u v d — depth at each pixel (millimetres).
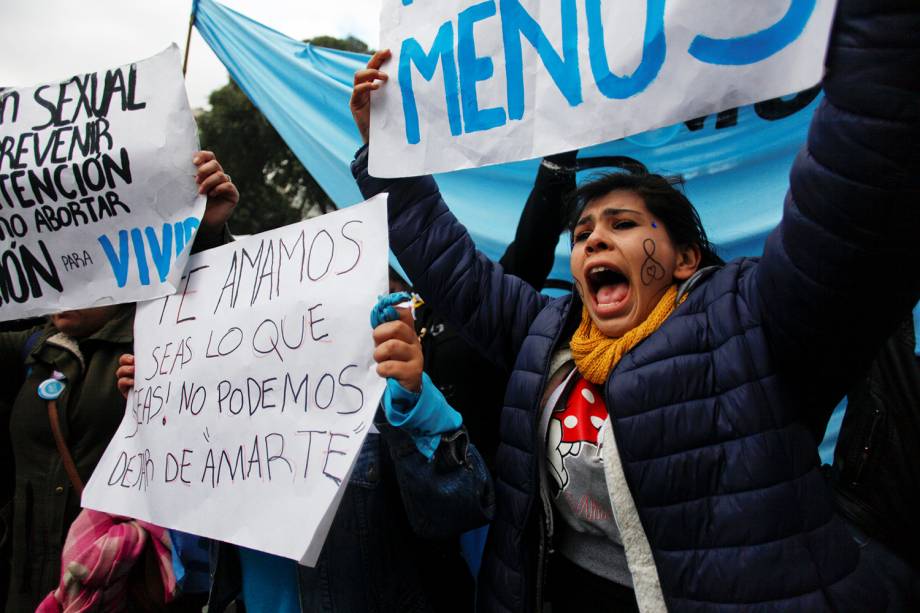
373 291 1287
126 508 1567
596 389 1244
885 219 855
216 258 1596
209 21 3170
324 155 3023
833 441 2107
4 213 1819
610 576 1211
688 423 1071
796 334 997
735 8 955
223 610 1498
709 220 2254
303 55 3041
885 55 819
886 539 1386
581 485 1186
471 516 1245
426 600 1450
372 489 1419
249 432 1383
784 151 2146
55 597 1559
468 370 1831
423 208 1517
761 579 986
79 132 1752
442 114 1312
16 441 1924
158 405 1576
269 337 1411
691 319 1132
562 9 1150
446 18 1308
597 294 1246
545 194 2008
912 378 1463
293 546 1221
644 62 1050
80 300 1756
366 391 1239
